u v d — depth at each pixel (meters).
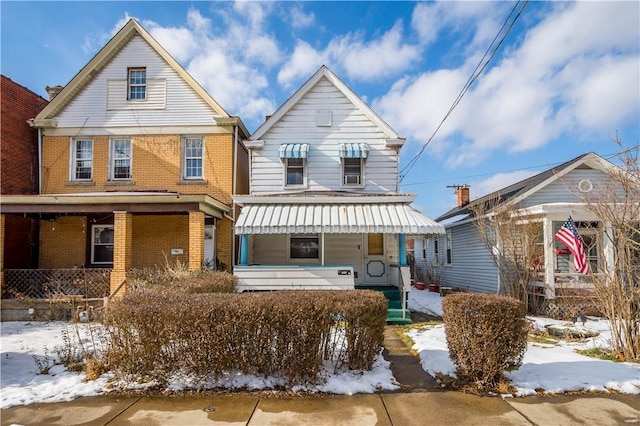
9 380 6.97
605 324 12.45
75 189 17.95
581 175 17.23
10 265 16.89
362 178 17.38
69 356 7.84
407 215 14.42
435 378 7.14
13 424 5.38
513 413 5.71
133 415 5.64
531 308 15.33
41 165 18.06
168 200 14.52
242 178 19.92
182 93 18.31
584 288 14.24
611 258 14.12
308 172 17.47
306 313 6.63
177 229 17.70
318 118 17.70
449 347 7.14
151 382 6.73
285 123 17.72
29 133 18.20
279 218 14.23
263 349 6.70
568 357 8.36
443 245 25.64
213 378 6.68
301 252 17.50
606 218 10.00
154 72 18.45
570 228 13.91
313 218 14.17
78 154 18.42
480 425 5.35
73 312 13.00
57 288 14.13
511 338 6.61
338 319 7.14
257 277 13.40
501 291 16.69
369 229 13.52
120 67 18.55
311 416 5.60
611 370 7.38
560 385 6.62
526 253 15.15
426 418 5.55
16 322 13.05
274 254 17.47
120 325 6.82
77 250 17.84
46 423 5.42
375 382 6.76
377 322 7.27
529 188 17.22
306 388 6.46
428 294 22.23
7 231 16.81
